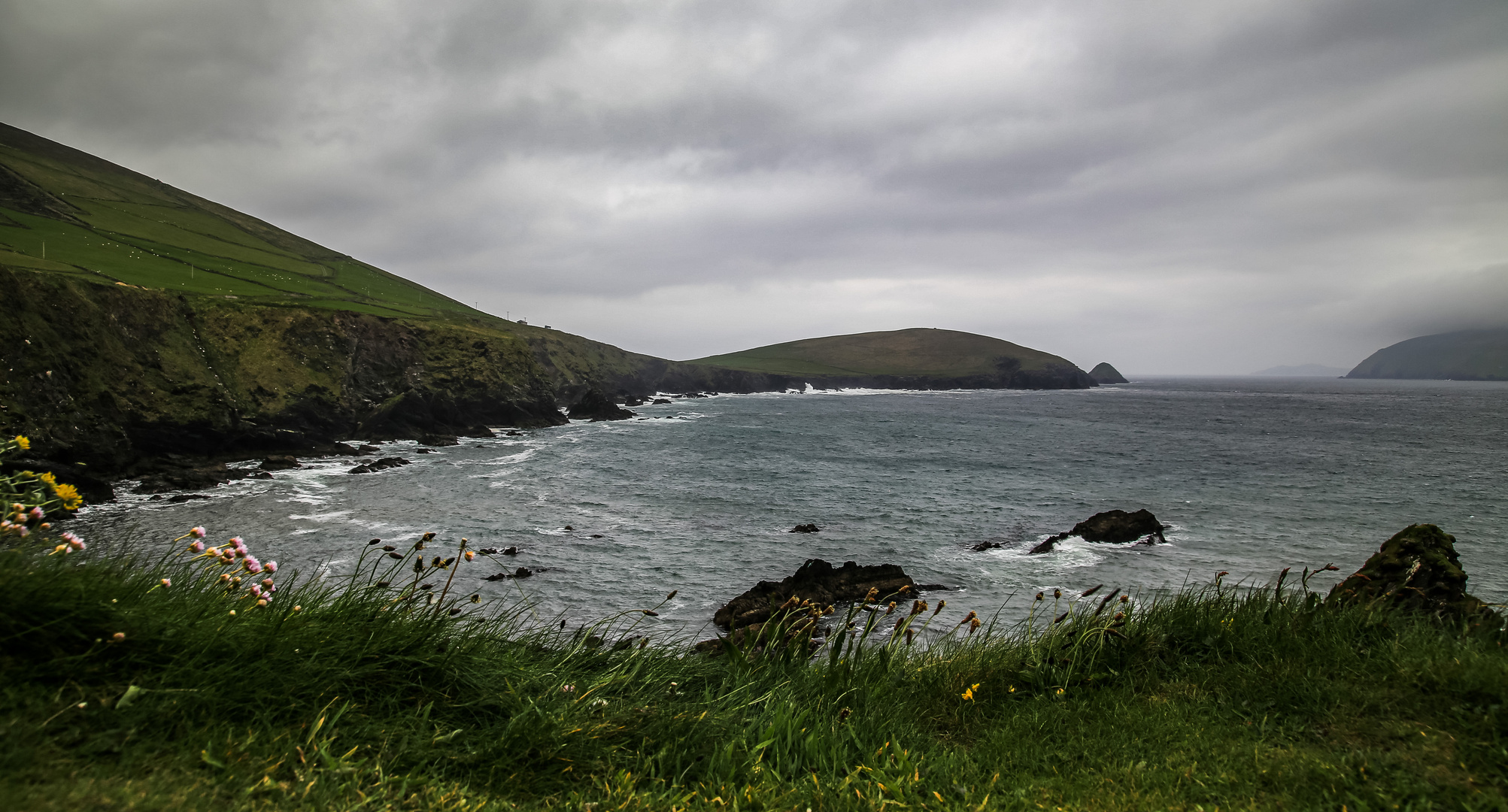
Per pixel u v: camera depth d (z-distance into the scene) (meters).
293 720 3.97
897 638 6.67
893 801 3.97
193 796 3.13
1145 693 5.70
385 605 5.18
